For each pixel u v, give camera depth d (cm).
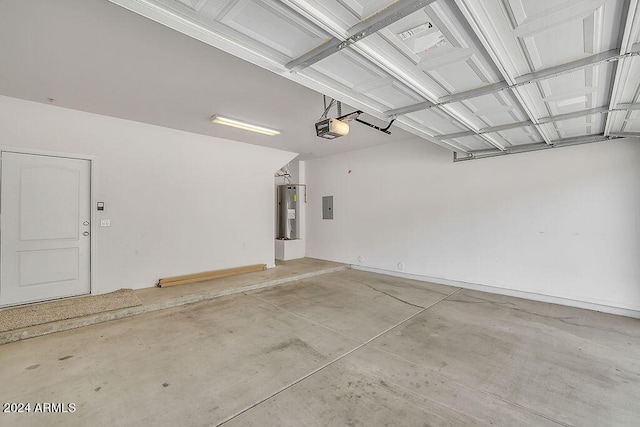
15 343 286
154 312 378
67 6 192
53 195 387
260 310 387
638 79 212
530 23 156
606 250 376
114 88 325
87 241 413
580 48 179
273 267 640
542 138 380
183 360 256
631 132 340
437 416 186
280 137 541
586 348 278
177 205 496
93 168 413
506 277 455
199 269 524
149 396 205
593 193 384
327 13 154
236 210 578
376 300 430
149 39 231
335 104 367
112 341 292
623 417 185
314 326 333
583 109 279
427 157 544
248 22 163
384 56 194
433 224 537
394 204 595
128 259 445
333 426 177
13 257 361
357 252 664
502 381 225
